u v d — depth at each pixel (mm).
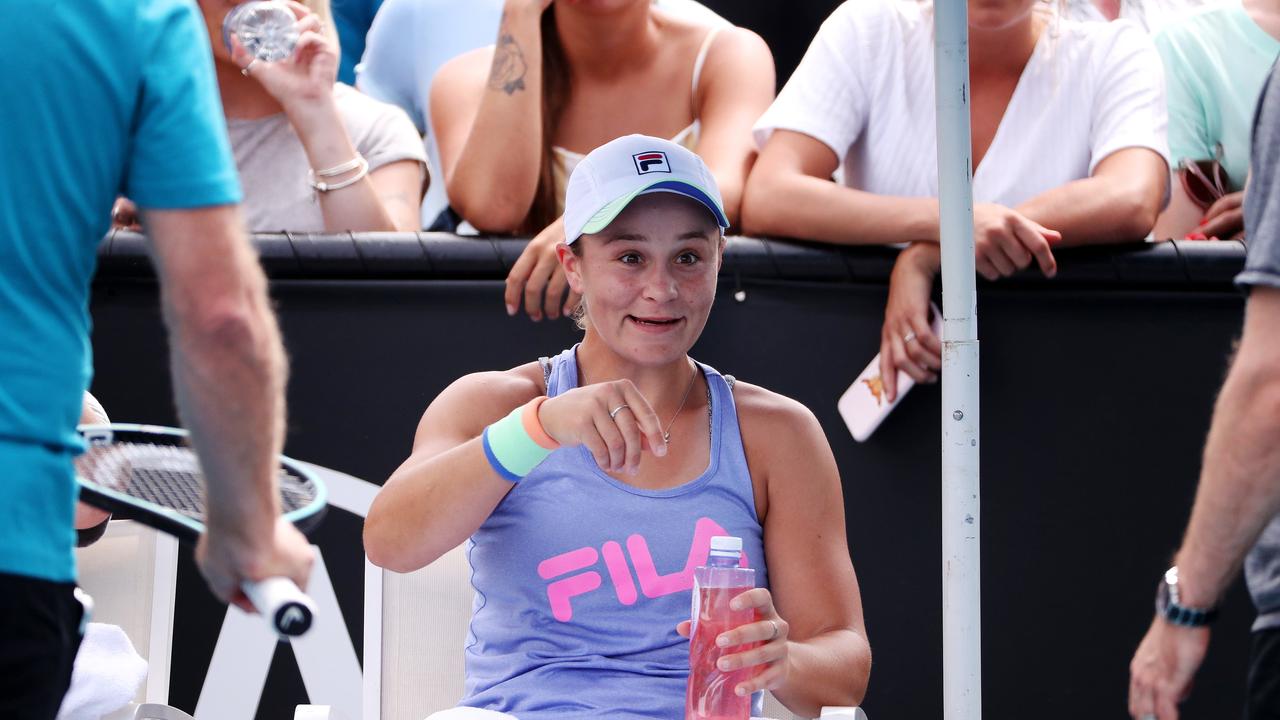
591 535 7707
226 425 5121
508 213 11070
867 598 9633
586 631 7645
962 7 7043
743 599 6734
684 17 12172
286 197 11016
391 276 9688
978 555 7051
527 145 11039
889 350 9625
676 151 7727
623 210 7594
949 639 7035
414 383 9695
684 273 7719
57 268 4781
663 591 7672
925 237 9711
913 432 9656
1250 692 6730
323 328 9672
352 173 10836
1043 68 10914
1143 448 9656
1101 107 10805
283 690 9391
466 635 8688
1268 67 12328
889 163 10984
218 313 5035
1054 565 9594
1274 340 6281
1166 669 7016
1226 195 12414
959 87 7047
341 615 9500
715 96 11680
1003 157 10938
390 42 13766
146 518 5172
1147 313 9648
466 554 8570
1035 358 9664
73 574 4906
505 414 8094
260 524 5258
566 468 7805
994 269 9641
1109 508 9617
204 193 5008
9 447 4641
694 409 8156
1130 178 10180
